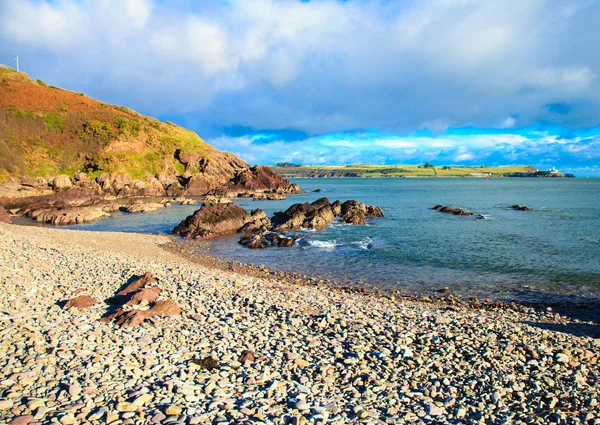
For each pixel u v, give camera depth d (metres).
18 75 124.44
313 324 15.16
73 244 33.34
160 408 8.58
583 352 12.88
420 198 105.06
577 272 28.52
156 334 13.24
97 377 9.83
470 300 22.88
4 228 37.50
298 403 9.16
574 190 140.25
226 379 10.37
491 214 65.06
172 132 131.25
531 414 9.41
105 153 107.62
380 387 10.45
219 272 26.53
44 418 7.84
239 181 119.06
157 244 40.62
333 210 60.50
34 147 100.19
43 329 12.75
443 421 8.96
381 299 22.27
